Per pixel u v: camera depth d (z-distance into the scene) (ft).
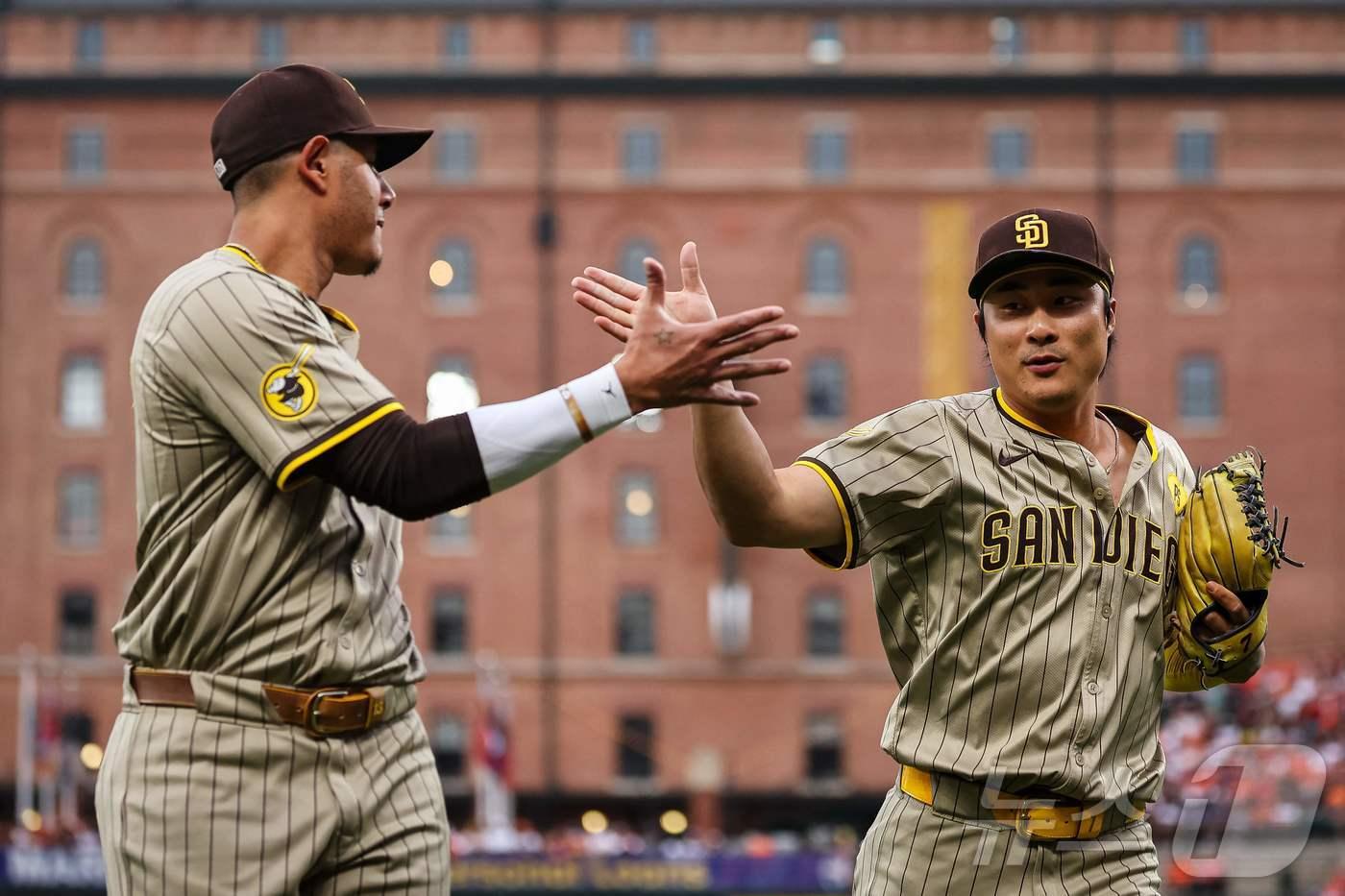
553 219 243.60
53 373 242.78
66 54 247.09
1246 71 244.01
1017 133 246.06
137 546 20.08
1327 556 239.30
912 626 21.81
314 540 19.61
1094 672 20.77
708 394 18.84
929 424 21.56
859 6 246.68
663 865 168.66
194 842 19.25
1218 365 243.81
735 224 244.42
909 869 21.43
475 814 233.76
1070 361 21.07
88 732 236.02
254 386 18.98
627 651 238.68
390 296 242.58
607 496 239.30
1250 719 158.30
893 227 243.81
